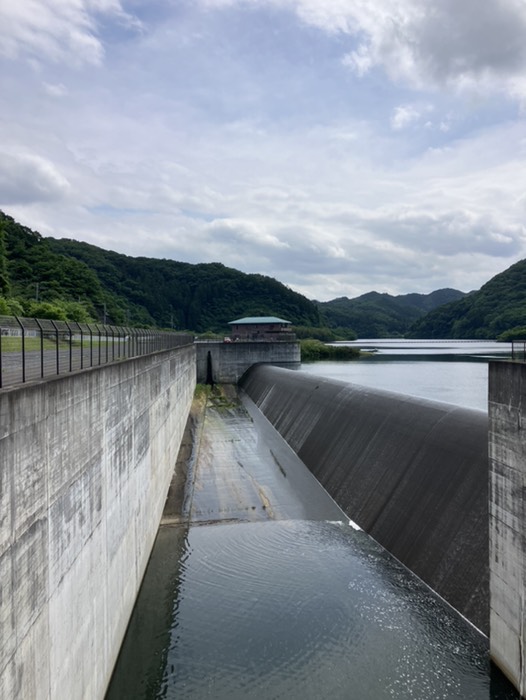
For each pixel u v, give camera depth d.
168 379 36.25
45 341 16.67
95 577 15.55
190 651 18.59
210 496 34.78
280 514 31.53
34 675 10.70
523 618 15.55
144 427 24.86
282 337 114.75
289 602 21.50
